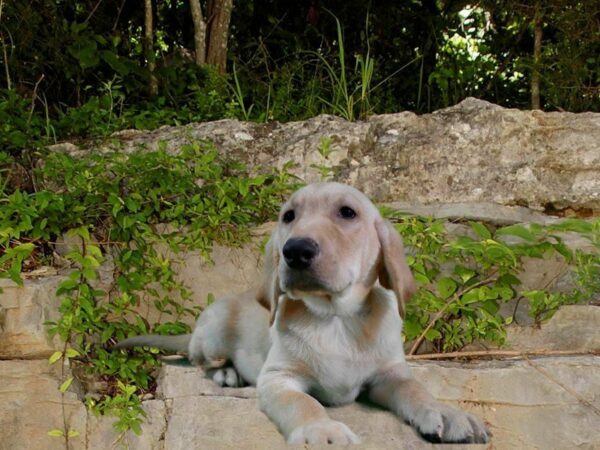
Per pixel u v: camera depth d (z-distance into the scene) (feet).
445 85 6.13
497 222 4.22
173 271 4.00
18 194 3.91
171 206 4.13
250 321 3.50
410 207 4.29
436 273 3.95
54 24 5.52
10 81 5.29
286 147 4.51
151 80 5.78
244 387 3.52
